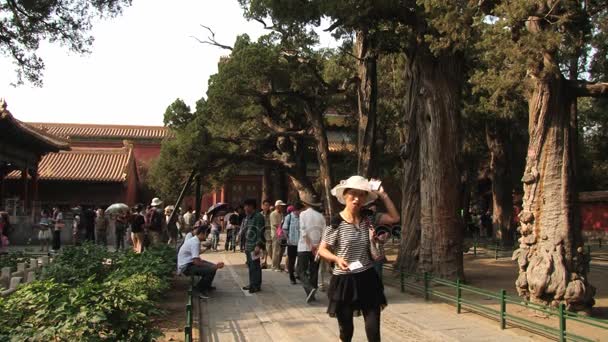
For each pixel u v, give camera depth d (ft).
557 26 33.04
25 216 107.14
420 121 49.57
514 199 136.05
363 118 68.64
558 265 32.53
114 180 140.67
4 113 90.74
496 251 74.95
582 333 28.30
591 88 33.60
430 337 27.50
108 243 105.29
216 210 71.61
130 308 22.33
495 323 30.86
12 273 41.52
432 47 37.96
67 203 142.41
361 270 18.39
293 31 57.57
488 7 36.81
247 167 170.09
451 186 47.75
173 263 44.09
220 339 27.37
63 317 20.40
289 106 95.96
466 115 89.45
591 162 134.31
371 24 48.93
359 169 68.18
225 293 42.73
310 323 31.09
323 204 79.41
